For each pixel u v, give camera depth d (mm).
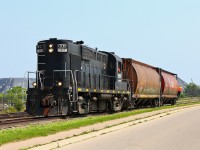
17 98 43125
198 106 53875
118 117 25609
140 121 24109
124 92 35688
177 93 64188
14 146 12445
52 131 16422
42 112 25250
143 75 41594
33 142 13461
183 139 14398
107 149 12180
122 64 37094
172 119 26031
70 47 26844
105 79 32781
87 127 18844
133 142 13820
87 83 28906
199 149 11906
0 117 27266
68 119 23953
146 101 46594
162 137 15180
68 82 26203
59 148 12789
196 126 19859
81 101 26625
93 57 30656
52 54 26484
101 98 30203
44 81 26406
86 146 13109
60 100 25234
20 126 19516
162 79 51875
